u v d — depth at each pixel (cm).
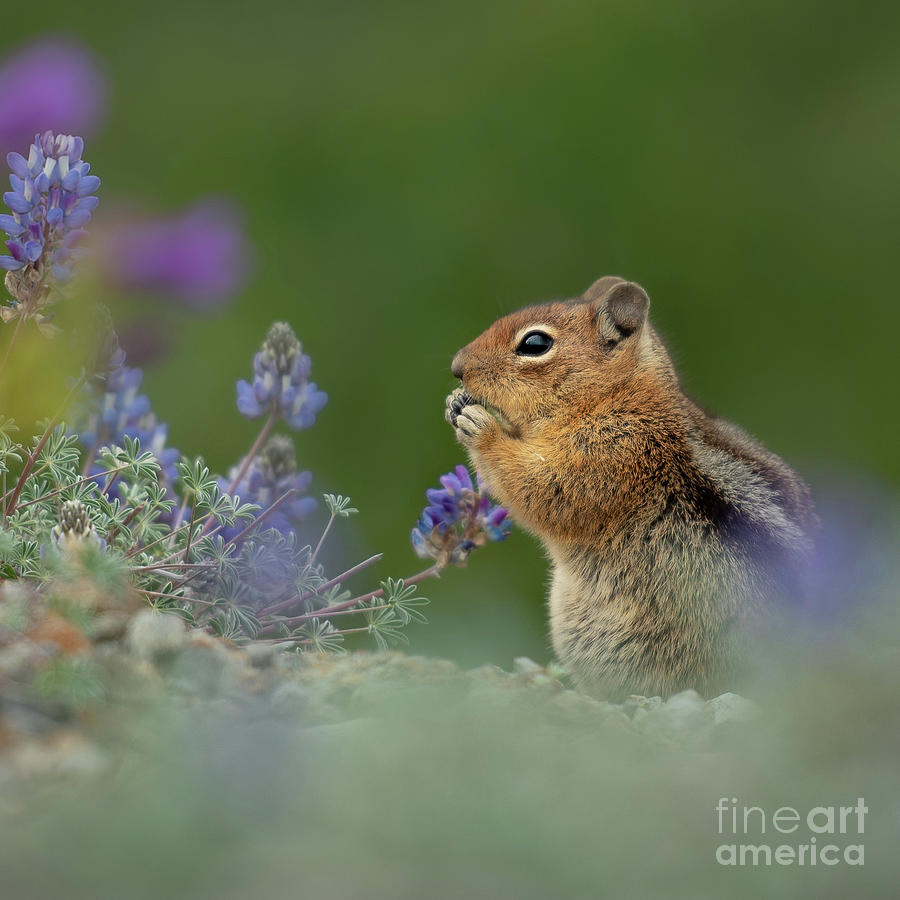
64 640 700
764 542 1096
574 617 1180
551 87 2702
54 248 927
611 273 2553
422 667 837
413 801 533
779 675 839
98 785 575
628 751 652
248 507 995
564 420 1239
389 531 2277
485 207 2573
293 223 2562
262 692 739
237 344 2300
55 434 960
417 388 2403
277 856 493
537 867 490
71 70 1016
